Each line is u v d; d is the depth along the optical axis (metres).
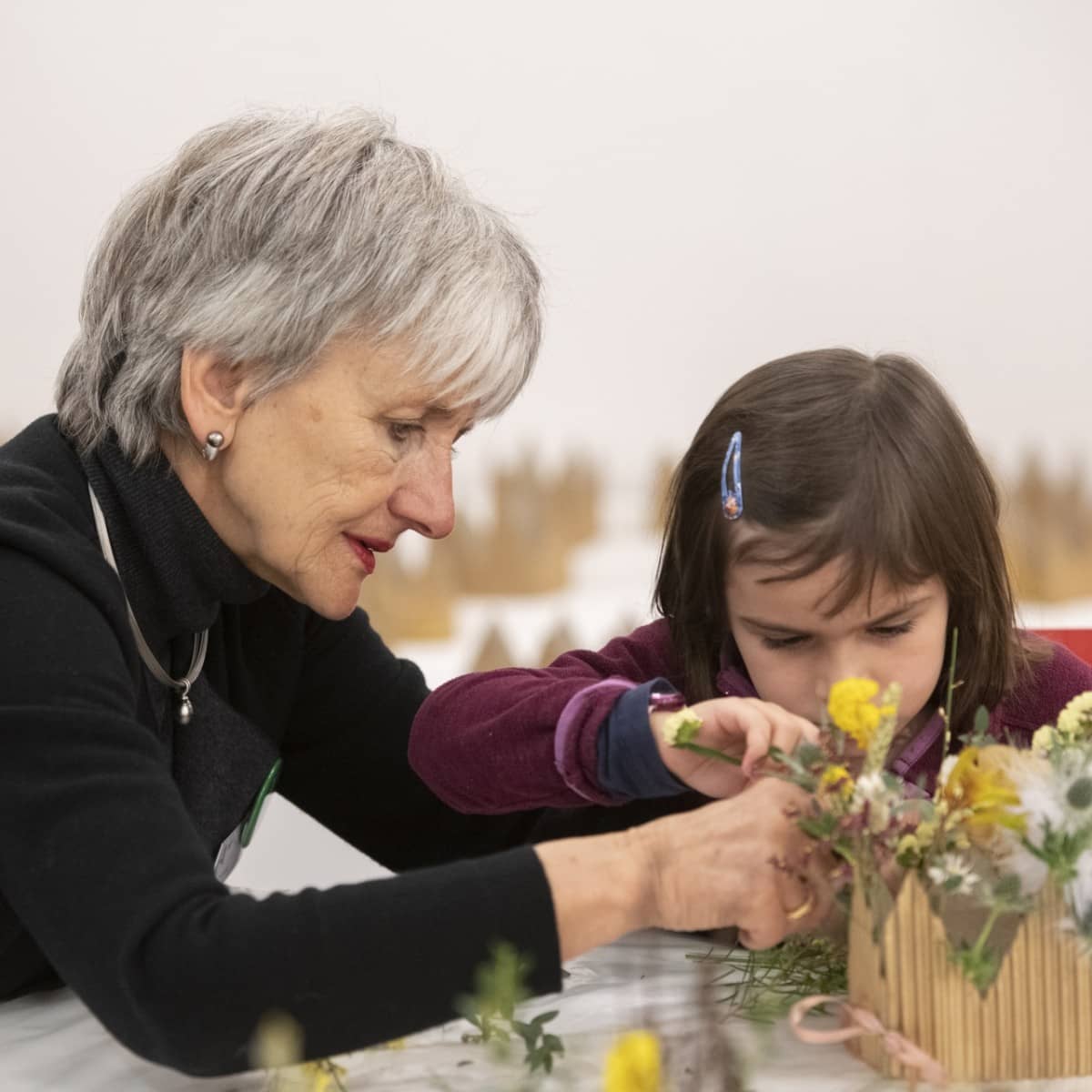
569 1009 1.40
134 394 1.48
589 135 7.20
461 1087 1.19
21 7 5.98
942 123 7.23
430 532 1.53
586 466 6.99
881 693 1.55
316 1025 1.12
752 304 7.35
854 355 1.78
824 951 1.37
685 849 1.20
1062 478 6.66
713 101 7.25
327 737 1.90
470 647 5.50
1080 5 7.14
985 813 1.16
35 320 5.92
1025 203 7.29
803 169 7.27
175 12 6.15
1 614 1.32
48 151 5.98
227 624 1.73
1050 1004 1.16
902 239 7.30
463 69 7.02
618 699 1.47
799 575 1.52
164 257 1.47
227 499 1.50
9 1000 1.54
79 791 1.21
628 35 7.11
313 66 6.63
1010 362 7.29
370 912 1.14
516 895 1.15
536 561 6.11
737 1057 1.08
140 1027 1.14
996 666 1.71
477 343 1.45
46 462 1.53
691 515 1.72
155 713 1.58
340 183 1.44
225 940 1.13
